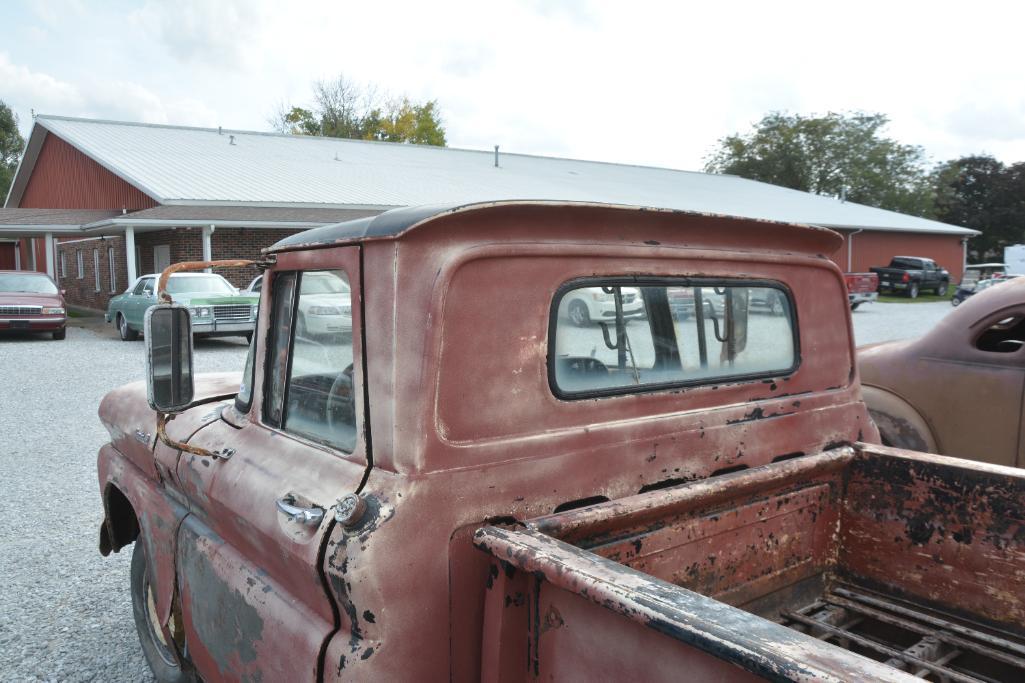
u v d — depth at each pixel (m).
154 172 25.86
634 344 2.29
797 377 2.75
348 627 1.82
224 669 2.38
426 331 1.85
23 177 37.28
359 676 1.73
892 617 2.54
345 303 2.04
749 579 2.45
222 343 18.44
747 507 2.42
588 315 2.16
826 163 61.53
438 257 1.88
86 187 30.41
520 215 1.99
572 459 2.08
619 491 2.18
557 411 2.07
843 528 2.75
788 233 2.65
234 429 2.53
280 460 2.18
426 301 1.86
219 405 2.91
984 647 2.33
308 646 1.88
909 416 4.84
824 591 2.72
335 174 30.30
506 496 1.95
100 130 31.56
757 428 2.56
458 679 1.84
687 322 2.44
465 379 1.91
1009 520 2.37
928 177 61.69
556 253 2.06
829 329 2.88
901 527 2.61
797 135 62.16
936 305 33.50
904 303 35.12
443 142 66.56
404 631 1.77
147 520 3.00
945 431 4.75
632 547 2.12
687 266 2.41
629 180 41.22
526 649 1.78
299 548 1.87
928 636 2.41
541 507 2.01
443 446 1.86
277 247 2.34
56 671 3.62
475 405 1.92
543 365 2.05
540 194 32.62
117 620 4.15
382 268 1.90
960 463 2.51
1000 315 4.59
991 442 4.60
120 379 12.52
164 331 2.21
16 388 11.66
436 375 1.85
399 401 1.85
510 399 1.98
